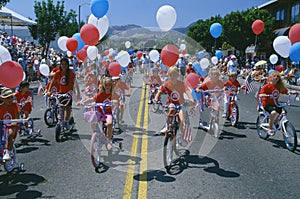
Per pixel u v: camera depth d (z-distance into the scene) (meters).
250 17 38.25
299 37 8.54
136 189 4.57
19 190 4.54
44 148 6.64
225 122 9.16
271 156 6.17
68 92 7.36
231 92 8.73
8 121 4.81
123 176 5.06
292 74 21.25
